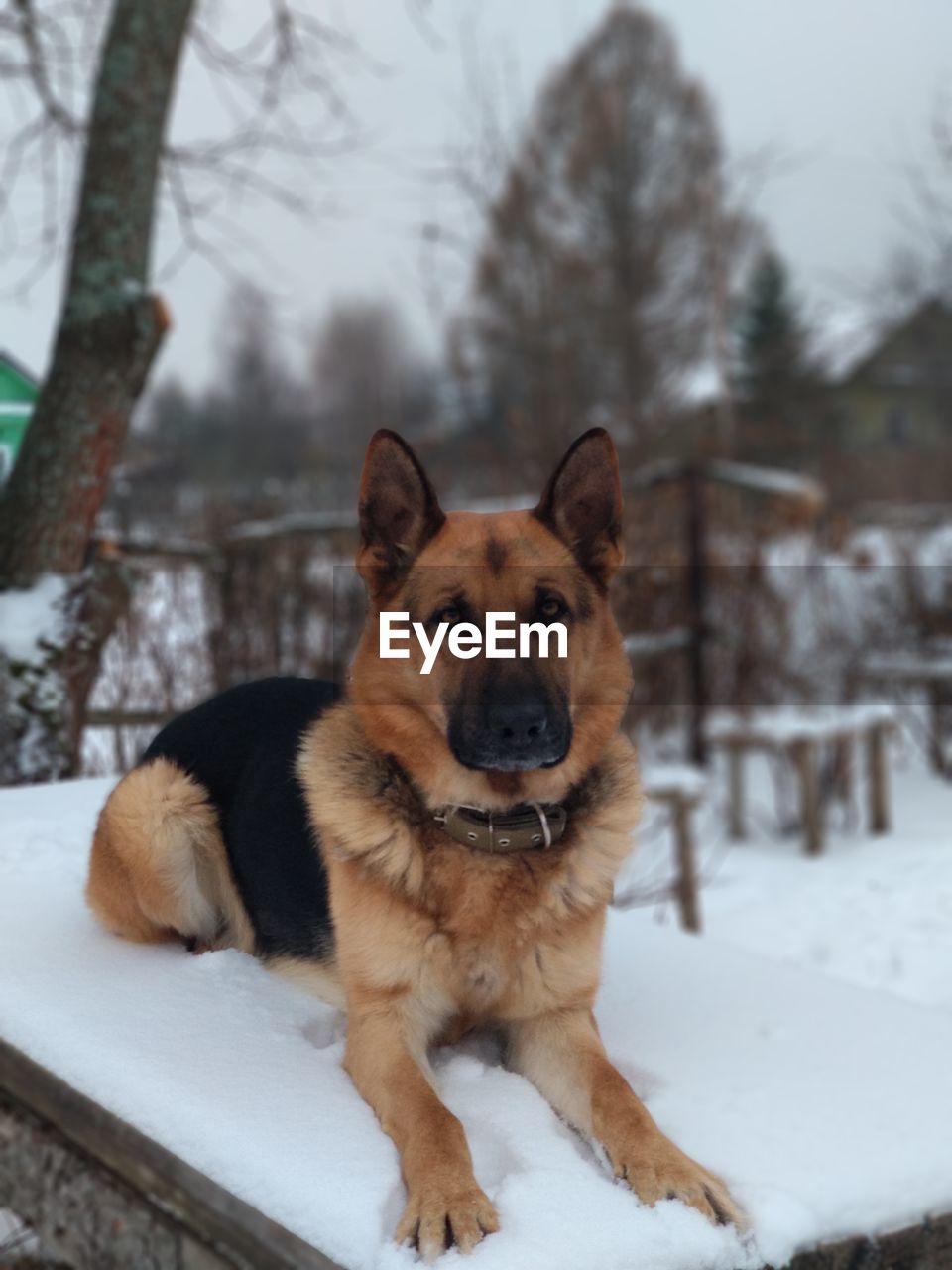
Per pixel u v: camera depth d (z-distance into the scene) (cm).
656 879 701
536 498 1314
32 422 569
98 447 565
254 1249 215
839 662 982
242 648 737
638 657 861
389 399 3753
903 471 1792
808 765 775
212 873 355
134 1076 257
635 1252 213
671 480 901
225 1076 264
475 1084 277
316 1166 231
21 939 335
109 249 568
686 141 2867
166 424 2716
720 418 2284
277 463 3516
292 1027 298
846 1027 318
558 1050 281
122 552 653
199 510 933
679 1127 264
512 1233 215
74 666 546
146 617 682
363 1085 263
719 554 945
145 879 333
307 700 373
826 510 1212
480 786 278
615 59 2895
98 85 580
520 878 279
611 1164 242
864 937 598
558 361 1611
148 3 579
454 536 304
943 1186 245
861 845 786
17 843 417
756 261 3000
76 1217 269
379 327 4222
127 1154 246
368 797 284
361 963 280
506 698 272
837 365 3184
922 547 1038
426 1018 286
